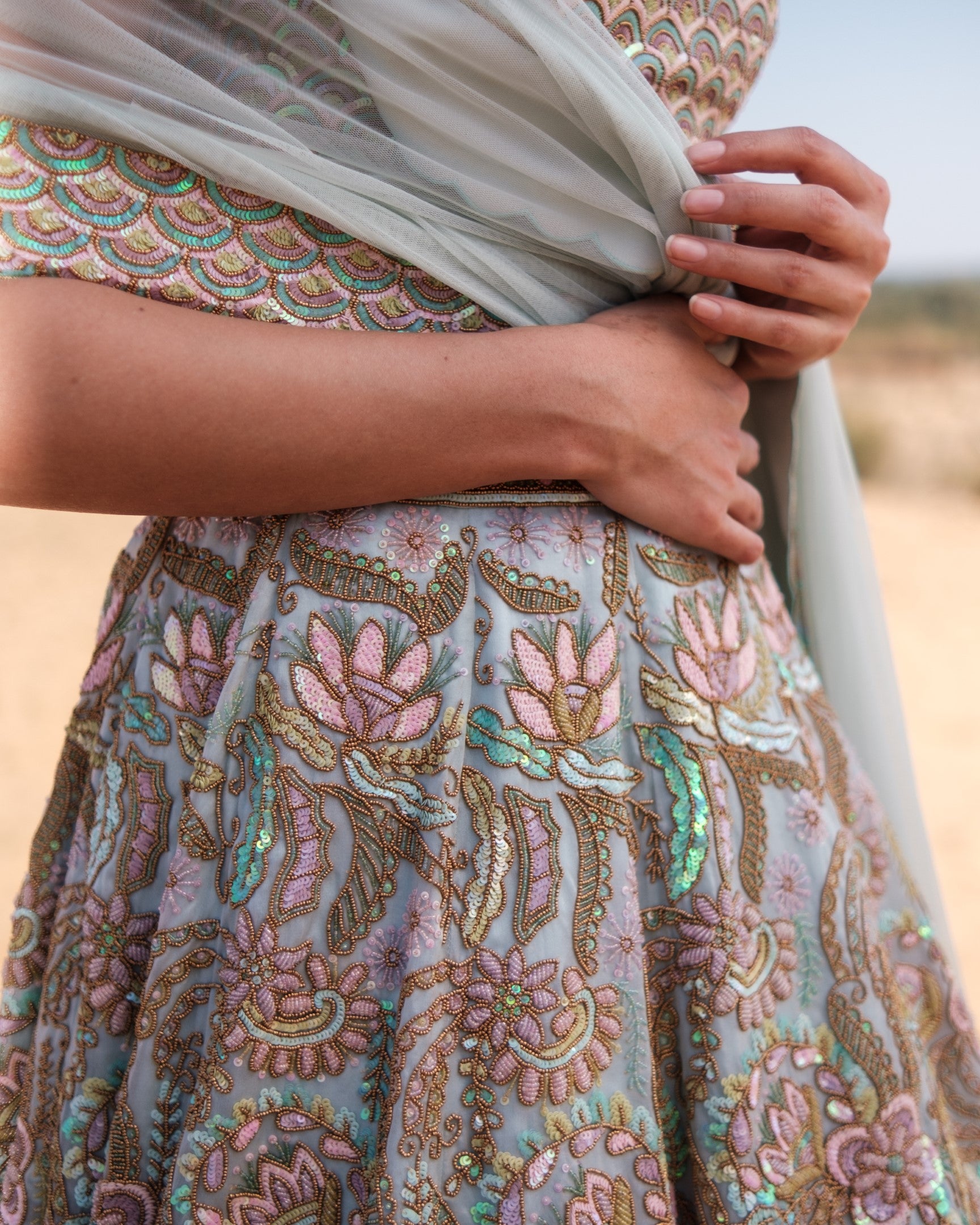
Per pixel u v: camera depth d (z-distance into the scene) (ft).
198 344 2.04
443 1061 2.11
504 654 2.23
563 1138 2.14
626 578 2.41
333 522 2.26
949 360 42.06
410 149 2.25
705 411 2.48
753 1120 2.32
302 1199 2.11
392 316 2.26
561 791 2.22
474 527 2.30
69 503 2.13
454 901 2.16
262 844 2.12
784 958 2.48
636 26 2.40
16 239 2.04
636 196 2.46
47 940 2.59
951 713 14.85
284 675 2.17
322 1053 2.12
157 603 2.41
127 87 2.04
